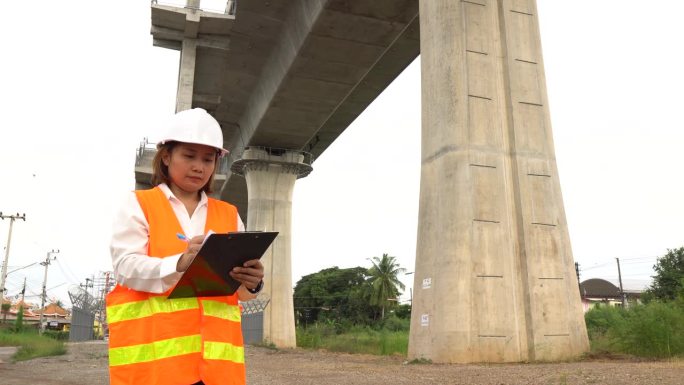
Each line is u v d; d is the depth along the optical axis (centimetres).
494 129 1547
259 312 3334
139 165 3175
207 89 3506
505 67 1612
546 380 866
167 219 218
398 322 6619
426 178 1560
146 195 219
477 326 1380
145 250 211
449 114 1519
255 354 2138
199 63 3198
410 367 1227
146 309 204
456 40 1575
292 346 3341
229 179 4628
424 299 1465
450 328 1374
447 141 1504
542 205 1520
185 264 195
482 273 1420
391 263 7612
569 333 1434
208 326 208
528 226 1484
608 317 2111
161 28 2961
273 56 3022
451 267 1412
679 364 1023
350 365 1343
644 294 4300
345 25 2427
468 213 1448
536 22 1681
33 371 1384
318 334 3466
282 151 3781
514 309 1425
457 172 1476
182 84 2936
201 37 2997
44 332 5444
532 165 1541
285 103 3144
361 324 7044
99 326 5103
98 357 1842
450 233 1438
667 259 4559
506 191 1514
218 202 242
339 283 8162
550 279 1462
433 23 1630
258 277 213
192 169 225
